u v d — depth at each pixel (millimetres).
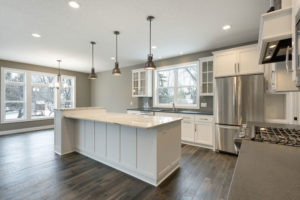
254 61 2916
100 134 2783
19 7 2086
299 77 956
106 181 2160
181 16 2338
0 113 4758
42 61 5043
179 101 4656
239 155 940
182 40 3283
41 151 3330
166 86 4926
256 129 1581
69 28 2719
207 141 3502
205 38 3184
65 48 3768
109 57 4578
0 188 1963
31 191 1911
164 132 2213
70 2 1987
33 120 5434
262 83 2793
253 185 610
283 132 1450
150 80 5074
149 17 2363
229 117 3104
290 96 2721
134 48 3785
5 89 4875
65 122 3193
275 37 1051
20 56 4445
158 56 4508
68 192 1901
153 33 2936
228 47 3641
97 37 3111
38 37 3096
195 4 2045
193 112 3848
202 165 2650
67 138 3227
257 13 2258
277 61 1559
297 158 884
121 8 2129
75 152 3293
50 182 2117
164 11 2207
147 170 2150
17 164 2668
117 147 2516
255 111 2855
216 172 2404
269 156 918
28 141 4082
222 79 3193
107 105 6621
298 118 2611
